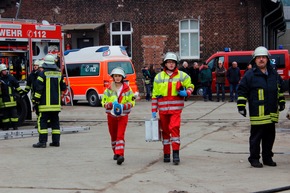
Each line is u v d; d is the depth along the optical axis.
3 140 16.02
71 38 37.81
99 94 28.00
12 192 9.32
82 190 9.40
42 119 14.42
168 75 11.72
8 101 18.14
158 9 37.00
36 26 20.12
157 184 9.79
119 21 37.44
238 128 18.19
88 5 37.56
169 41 37.03
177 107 11.69
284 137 15.60
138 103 29.94
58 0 37.75
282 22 44.09
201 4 36.50
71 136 16.78
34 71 17.94
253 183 9.73
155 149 13.87
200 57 36.69
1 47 19.16
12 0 28.42
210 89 30.47
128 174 10.70
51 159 12.52
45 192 9.29
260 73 11.09
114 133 12.16
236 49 36.34
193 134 16.80
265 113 11.03
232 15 36.31
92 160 12.33
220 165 11.50
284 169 10.98
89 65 28.36
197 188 9.42
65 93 23.27
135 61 37.38
